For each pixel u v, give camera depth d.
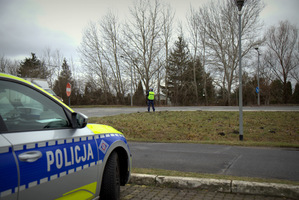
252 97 45.41
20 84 2.54
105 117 15.45
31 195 2.22
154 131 11.84
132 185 4.80
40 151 2.37
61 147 2.63
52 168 2.45
